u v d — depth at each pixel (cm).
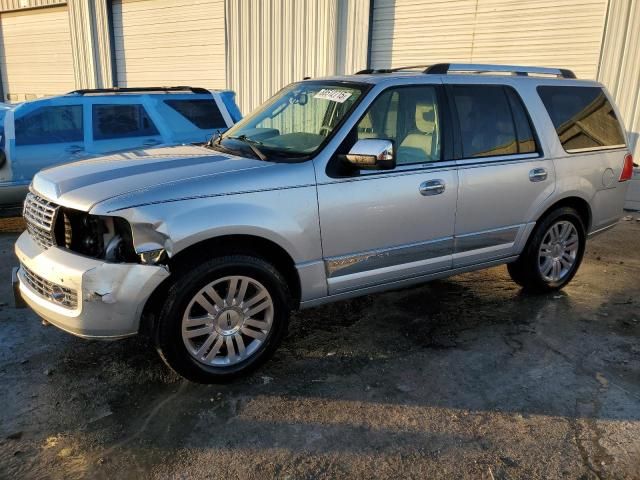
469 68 439
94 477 265
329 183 355
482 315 456
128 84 1484
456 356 386
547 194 463
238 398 331
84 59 1543
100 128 676
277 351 389
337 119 375
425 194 393
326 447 288
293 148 373
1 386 339
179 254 320
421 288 515
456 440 295
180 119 714
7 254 591
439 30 971
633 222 789
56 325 325
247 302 343
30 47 1702
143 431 299
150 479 264
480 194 423
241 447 287
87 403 323
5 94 1839
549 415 319
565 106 486
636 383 355
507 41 913
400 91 393
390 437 297
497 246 450
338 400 331
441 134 408
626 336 422
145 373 357
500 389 345
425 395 338
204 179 325
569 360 383
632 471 274
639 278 554
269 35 1138
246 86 1205
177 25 1321
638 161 836
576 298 497
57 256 318
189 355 326
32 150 642
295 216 343
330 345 400
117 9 1441
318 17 1058
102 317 305
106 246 311
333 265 367
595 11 830
